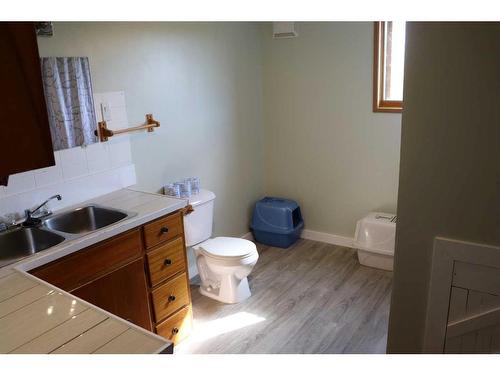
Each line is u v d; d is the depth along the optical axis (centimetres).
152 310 245
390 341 158
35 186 234
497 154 124
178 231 256
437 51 124
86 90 251
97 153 263
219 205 370
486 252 132
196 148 337
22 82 155
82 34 246
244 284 309
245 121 385
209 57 335
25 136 159
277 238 392
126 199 261
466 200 131
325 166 387
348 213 387
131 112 281
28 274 167
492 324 137
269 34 382
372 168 363
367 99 350
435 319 146
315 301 304
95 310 139
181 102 317
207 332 272
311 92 376
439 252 139
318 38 360
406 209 142
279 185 420
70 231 243
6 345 122
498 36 117
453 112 126
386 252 335
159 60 295
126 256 224
